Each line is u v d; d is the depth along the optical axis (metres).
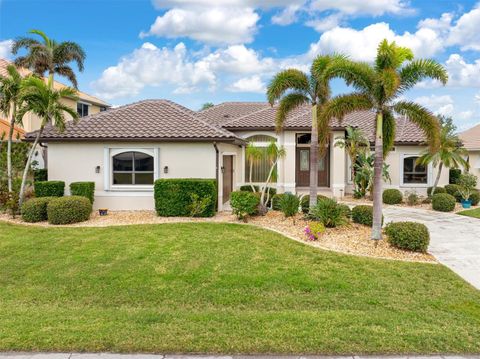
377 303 6.68
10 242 10.48
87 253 9.55
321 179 23.12
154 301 6.88
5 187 14.82
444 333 5.23
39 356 4.57
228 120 22.23
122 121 16.09
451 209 18.06
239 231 11.70
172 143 15.32
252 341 4.91
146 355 4.60
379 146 10.70
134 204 15.52
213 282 7.71
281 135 20.44
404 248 9.96
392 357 4.60
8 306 6.61
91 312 6.13
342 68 10.51
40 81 13.55
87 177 15.52
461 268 8.89
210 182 13.89
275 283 7.63
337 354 4.64
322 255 9.41
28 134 15.50
